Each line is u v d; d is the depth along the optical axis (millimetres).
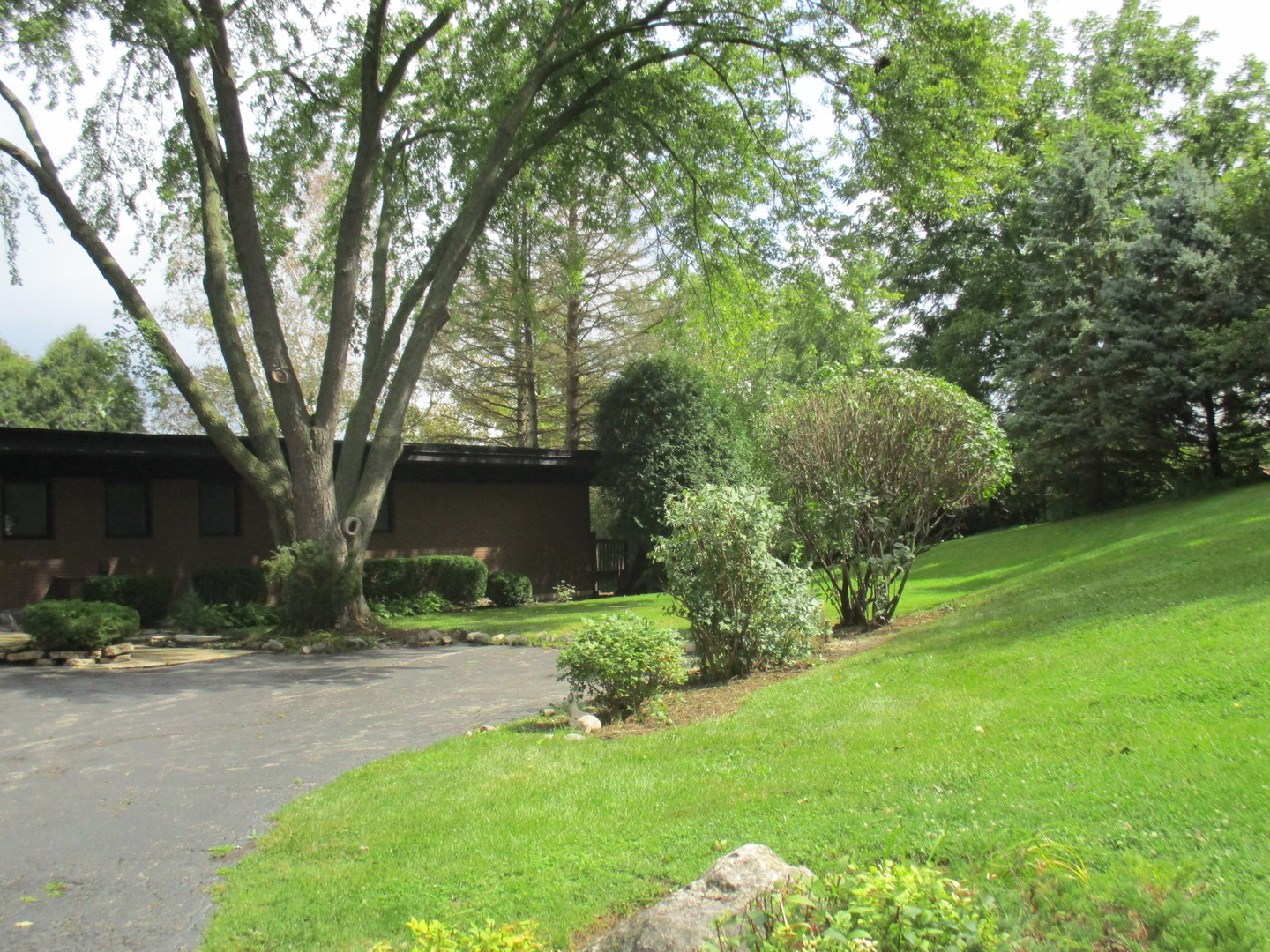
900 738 5840
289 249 29891
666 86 17656
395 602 20000
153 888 4742
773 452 12562
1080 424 22922
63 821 5902
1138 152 27844
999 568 18172
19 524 17938
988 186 25797
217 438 15836
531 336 31938
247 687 10867
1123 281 22734
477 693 10211
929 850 3902
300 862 4961
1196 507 18891
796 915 3275
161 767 7227
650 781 5746
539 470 23234
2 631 15867
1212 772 4215
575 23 17562
